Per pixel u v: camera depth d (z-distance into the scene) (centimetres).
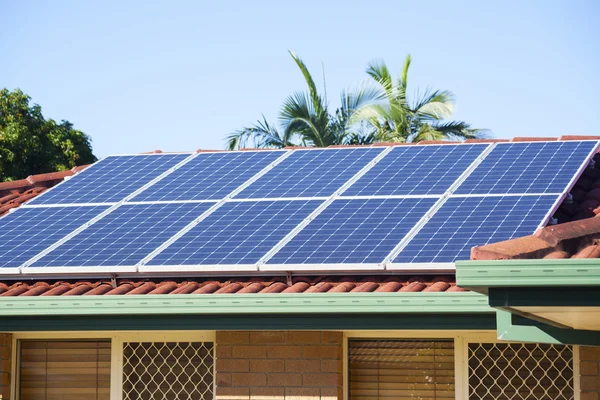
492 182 1388
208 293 1134
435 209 1295
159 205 1445
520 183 1373
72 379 1344
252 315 1113
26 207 1514
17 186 1812
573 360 1218
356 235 1238
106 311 1112
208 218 1365
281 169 1578
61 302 1123
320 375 1224
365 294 1062
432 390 1250
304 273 1195
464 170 1467
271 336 1245
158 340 1329
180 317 1131
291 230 1281
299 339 1237
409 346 1264
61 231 1380
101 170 1688
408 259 1149
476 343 1248
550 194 1310
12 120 3912
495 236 1175
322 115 3866
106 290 1240
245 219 1339
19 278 1281
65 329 1154
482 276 786
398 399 1256
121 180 1611
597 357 1188
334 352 1226
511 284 780
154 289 1234
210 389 1304
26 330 1161
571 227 909
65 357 1351
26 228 1408
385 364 1265
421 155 1577
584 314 869
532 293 797
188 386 1312
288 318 1112
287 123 3866
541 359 1230
